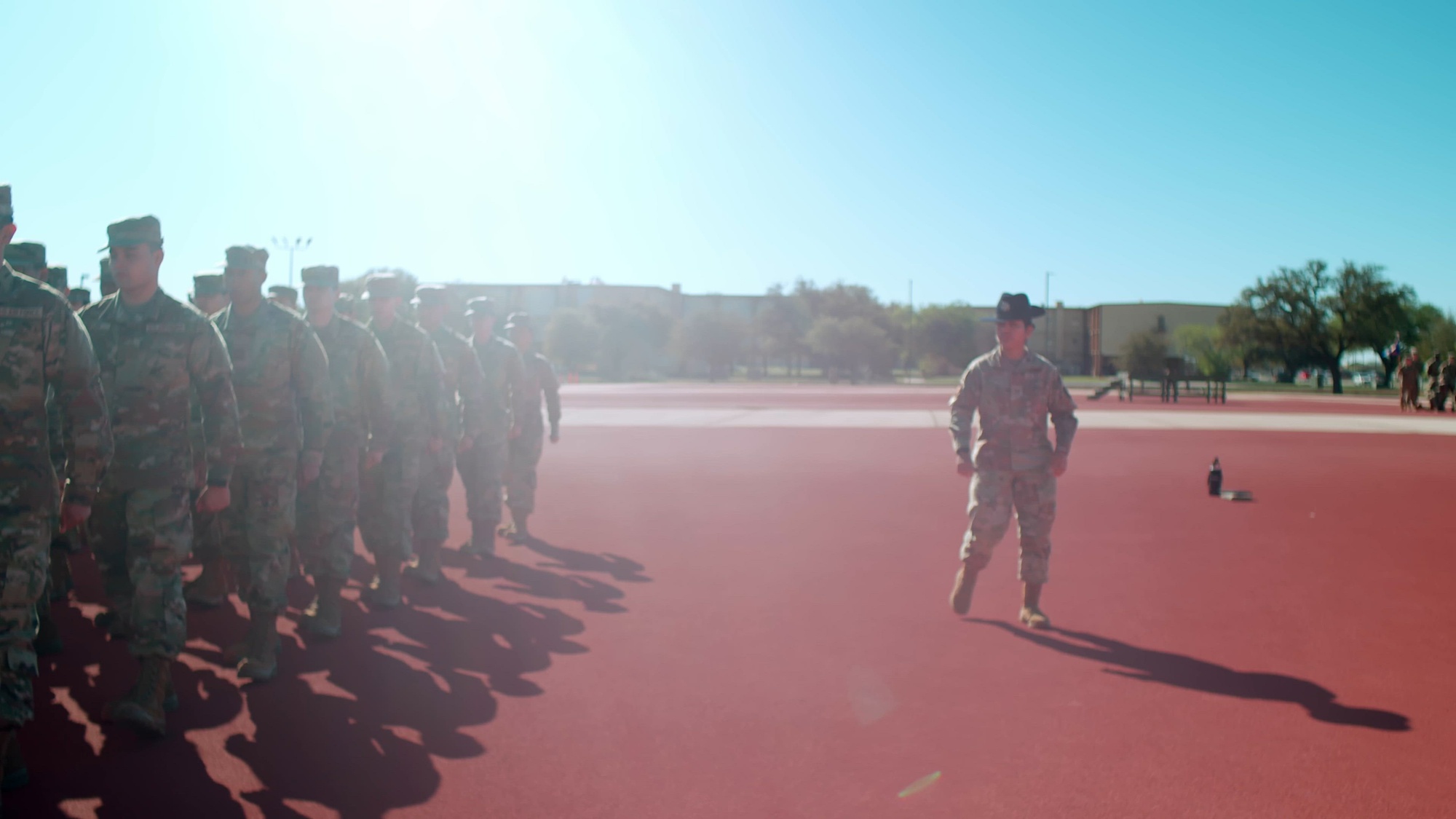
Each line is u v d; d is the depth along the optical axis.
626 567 7.47
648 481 12.77
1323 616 5.95
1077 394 45.88
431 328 7.34
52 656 5.19
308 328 5.12
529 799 3.46
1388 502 10.77
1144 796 3.47
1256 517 9.74
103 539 4.50
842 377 90.00
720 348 94.50
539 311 117.62
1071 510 10.23
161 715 4.03
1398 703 4.42
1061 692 4.57
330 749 3.91
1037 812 3.35
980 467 5.89
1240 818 3.30
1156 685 4.68
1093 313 130.00
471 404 7.46
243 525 5.07
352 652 5.27
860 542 8.53
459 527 9.55
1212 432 20.97
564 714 4.30
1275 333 70.88
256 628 4.84
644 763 3.77
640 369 96.75
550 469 14.16
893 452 16.67
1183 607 6.18
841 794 3.49
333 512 5.57
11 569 3.41
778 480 12.85
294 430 5.04
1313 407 34.56
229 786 3.57
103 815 3.33
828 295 112.00
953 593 5.98
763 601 6.39
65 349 3.63
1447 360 31.39
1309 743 3.95
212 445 4.39
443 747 3.94
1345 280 69.69
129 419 4.18
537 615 6.03
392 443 6.31
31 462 3.50
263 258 5.06
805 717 4.26
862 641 5.45
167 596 4.13
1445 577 7.02
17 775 3.55
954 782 3.59
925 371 99.62
